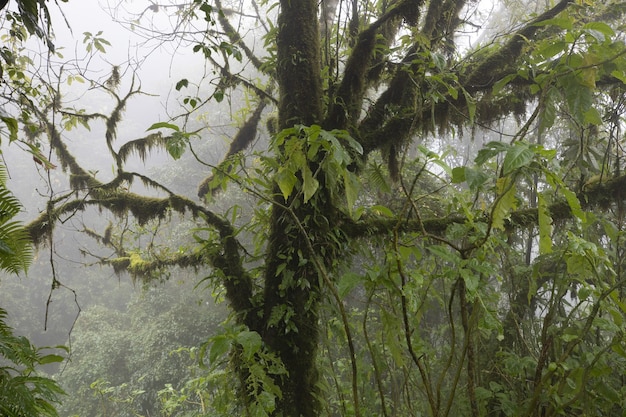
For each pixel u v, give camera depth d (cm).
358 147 152
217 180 239
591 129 314
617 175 302
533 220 289
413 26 278
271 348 263
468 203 177
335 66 339
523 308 329
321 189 263
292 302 266
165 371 909
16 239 127
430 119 302
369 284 153
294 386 258
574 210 138
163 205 336
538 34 294
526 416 170
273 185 278
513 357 229
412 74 274
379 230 287
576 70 162
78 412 935
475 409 156
